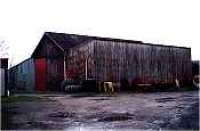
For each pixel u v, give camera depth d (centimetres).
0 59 1716
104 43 2548
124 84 2639
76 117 1038
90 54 2481
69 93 2217
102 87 2445
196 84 3234
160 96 1914
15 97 1725
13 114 1092
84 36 3030
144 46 2823
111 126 884
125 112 1152
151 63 2866
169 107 1280
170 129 834
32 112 1146
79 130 836
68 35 2912
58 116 1057
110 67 2566
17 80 2695
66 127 871
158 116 1044
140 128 854
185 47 3195
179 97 1806
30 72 2612
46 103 1444
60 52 2592
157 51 2927
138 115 1074
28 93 2166
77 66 2516
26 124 910
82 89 2392
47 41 2762
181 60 3147
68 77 2520
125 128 858
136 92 2427
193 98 1712
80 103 1455
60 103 1447
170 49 3045
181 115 1048
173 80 3047
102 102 1504
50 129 846
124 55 2669
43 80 2528
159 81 2923
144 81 2797
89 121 964
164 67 2973
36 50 2892
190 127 851
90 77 2466
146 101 1555
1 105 1339
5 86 1728
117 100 1620
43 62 2531
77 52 2527
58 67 2548
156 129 839
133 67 2723
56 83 2525
